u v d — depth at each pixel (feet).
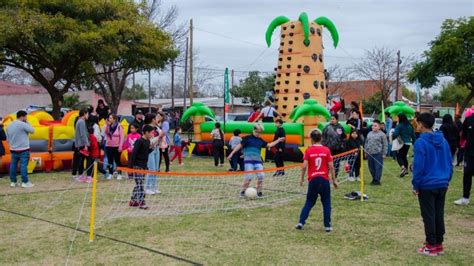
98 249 20.74
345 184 39.40
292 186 37.81
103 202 30.94
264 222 26.00
